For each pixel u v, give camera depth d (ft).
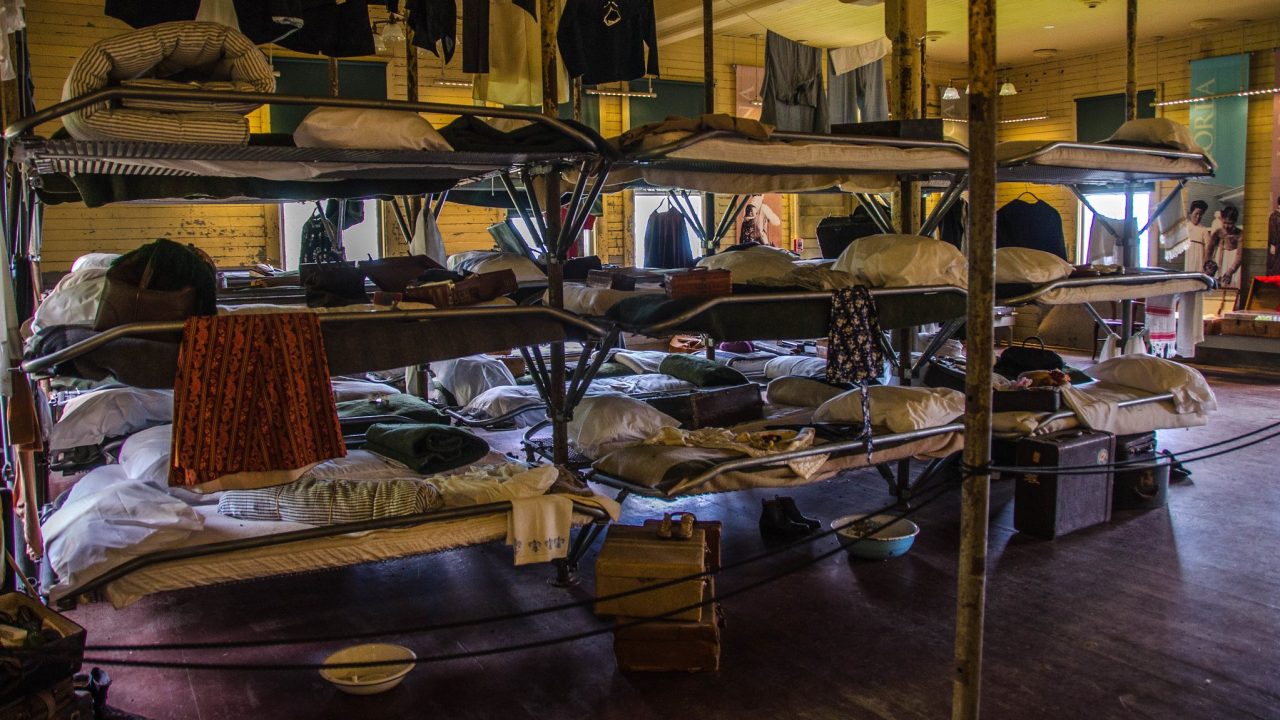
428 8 17.61
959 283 15.90
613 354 23.11
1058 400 17.49
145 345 10.41
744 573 14.84
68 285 11.57
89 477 13.61
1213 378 31.01
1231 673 11.32
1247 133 35.73
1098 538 16.24
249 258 32.19
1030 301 17.30
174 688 11.44
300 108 30.86
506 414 21.48
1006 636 12.40
